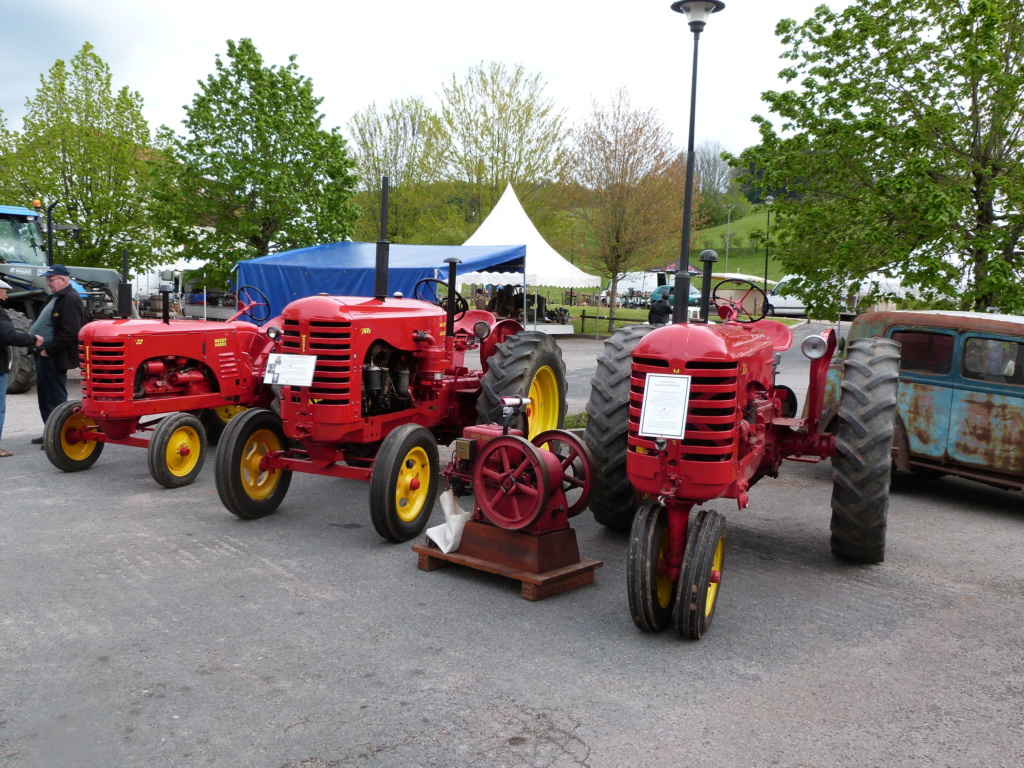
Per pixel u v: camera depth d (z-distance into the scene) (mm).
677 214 27266
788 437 5031
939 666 3533
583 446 4660
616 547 5117
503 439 4383
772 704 3160
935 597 4379
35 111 19312
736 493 3676
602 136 26906
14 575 4328
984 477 6309
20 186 19219
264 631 3709
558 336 24375
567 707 3096
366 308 5250
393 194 29453
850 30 9516
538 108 28891
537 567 4262
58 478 6523
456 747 2807
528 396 6113
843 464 4645
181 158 18031
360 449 5621
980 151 9297
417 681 3273
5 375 7199
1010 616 4137
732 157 10547
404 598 4160
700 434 3496
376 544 5043
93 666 3334
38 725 2891
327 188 19031
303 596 4148
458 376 6480
